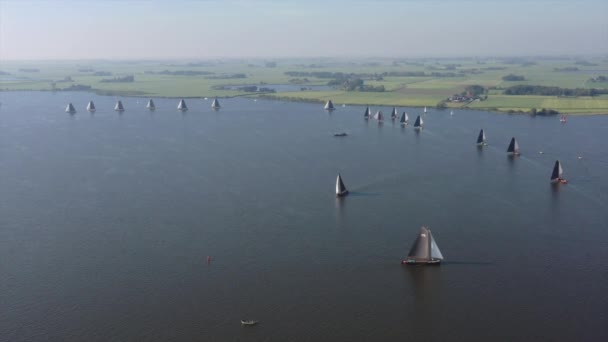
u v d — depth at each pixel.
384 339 102.12
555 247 139.00
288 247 139.75
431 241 129.00
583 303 113.06
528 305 112.50
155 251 138.38
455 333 103.81
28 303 114.94
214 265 130.38
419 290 118.50
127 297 116.56
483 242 142.00
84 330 105.25
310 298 115.50
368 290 118.69
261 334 103.38
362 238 144.88
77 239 146.50
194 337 102.56
